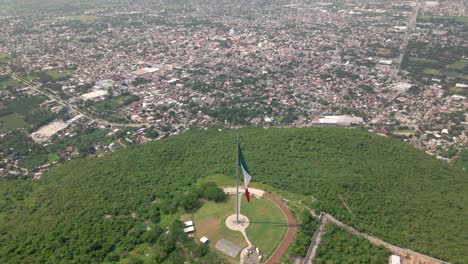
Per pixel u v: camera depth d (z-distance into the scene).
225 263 152.12
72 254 163.88
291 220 175.25
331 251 157.00
